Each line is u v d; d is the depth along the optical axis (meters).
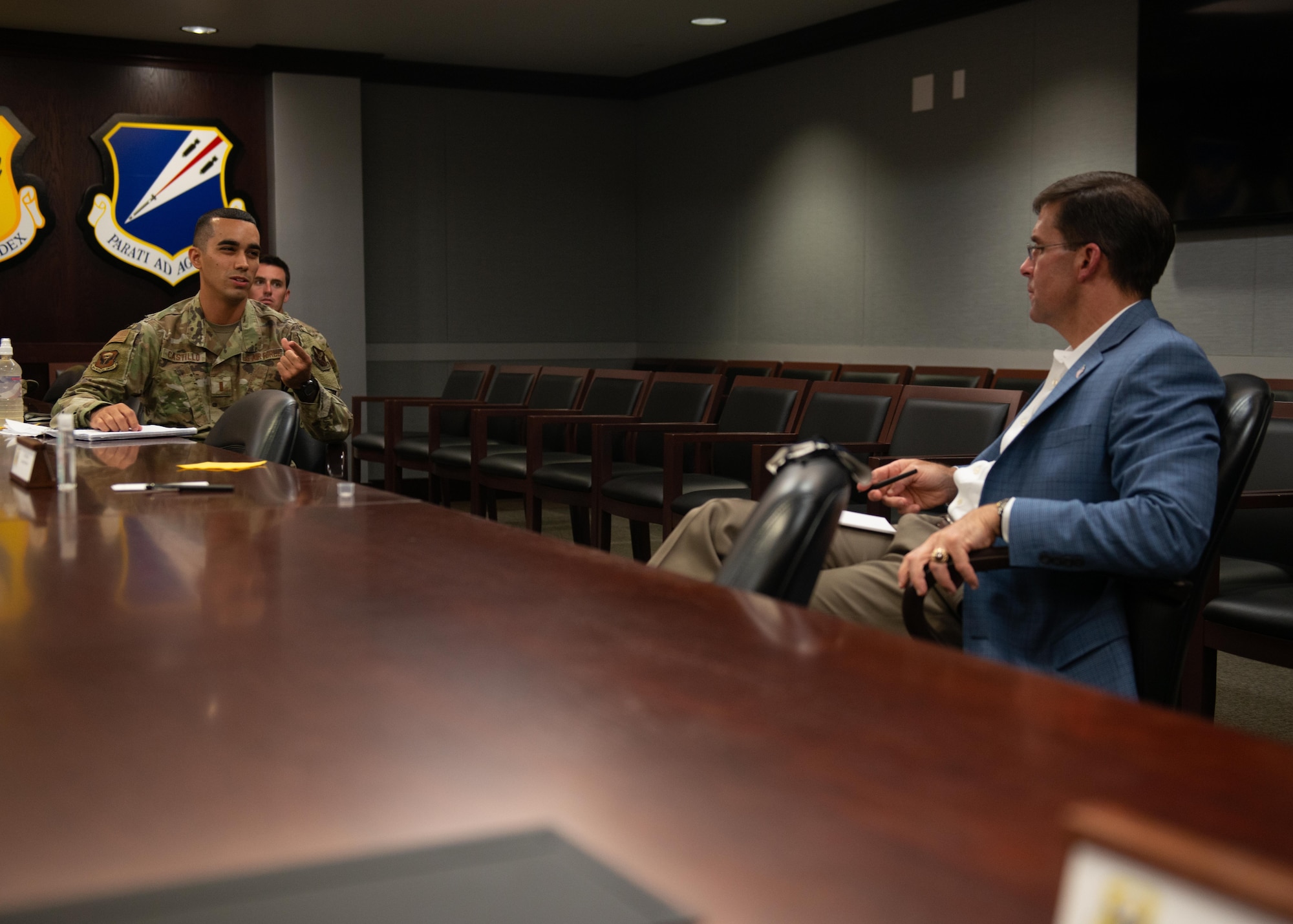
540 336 7.76
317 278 6.86
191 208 6.70
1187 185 4.63
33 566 1.14
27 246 6.36
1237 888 0.25
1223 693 3.15
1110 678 1.66
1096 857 0.27
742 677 0.72
